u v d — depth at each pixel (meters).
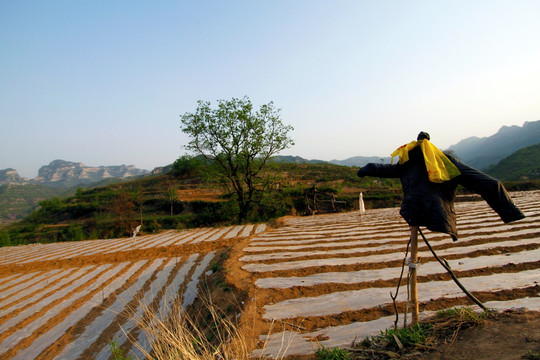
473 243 7.25
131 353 5.48
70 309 7.47
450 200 2.97
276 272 6.60
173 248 11.72
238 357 3.52
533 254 5.96
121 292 8.28
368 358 3.11
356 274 5.98
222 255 9.55
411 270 3.30
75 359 5.57
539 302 3.90
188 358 3.38
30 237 27.86
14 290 8.95
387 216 14.54
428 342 3.11
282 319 4.50
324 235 10.43
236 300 5.55
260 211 23.81
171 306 6.87
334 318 4.38
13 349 5.95
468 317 3.39
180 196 35.97
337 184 34.84
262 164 21.94
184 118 20.12
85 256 11.70
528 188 28.33
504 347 2.75
